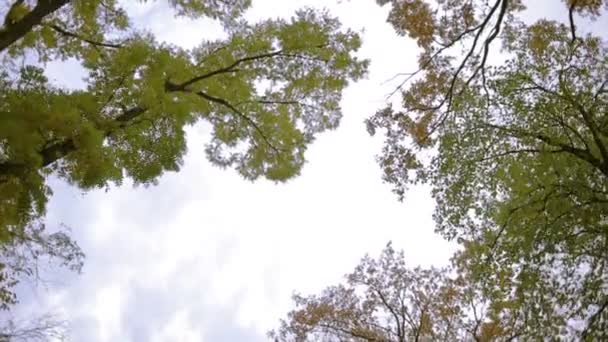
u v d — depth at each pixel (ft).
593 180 25.36
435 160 28.45
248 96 29.81
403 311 40.50
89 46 28.81
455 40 29.96
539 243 24.89
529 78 25.96
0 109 18.38
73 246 26.55
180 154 24.95
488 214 27.76
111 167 21.03
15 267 25.70
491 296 27.14
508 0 28.78
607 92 26.20
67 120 18.78
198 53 29.76
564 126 25.67
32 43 27.17
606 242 24.36
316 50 29.27
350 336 41.27
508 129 26.48
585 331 22.76
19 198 19.29
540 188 25.99
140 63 22.76
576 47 26.94
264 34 29.19
